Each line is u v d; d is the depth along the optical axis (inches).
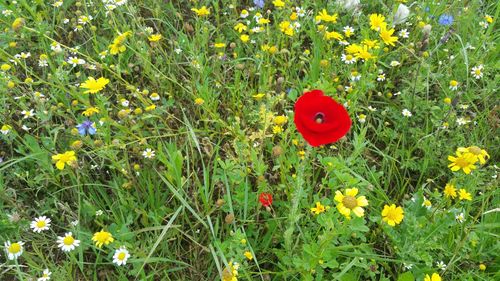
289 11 35.4
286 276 22.4
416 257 22.1
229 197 23.4
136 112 27.5
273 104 26.2
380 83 34.4
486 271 24.2
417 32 37.2
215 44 32.9
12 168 27.9
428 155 28.9
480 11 41.3
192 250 24.7
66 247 22.0
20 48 34.8
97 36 36.4
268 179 27.7
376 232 24.7
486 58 36.6
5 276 24.2
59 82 28.9
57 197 26.9
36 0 35.9
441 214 23.6
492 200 26.8
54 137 27.7
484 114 31.3
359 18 37.3
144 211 24.3
